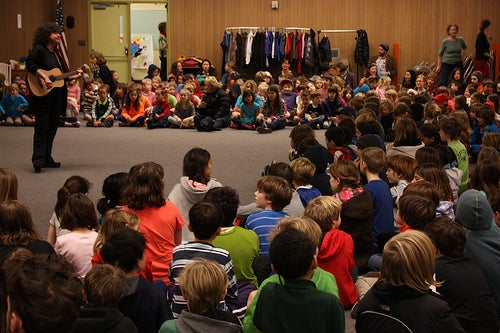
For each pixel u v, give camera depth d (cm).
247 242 382
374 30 1761
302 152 646
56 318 171
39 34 806
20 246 352
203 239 346
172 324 275
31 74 797
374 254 468
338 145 667
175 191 491
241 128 1225
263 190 433
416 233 284
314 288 276
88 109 1298
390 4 1752
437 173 484
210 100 1239
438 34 1752
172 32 1795
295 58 1706
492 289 378
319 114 1260
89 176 790
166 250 409
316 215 408
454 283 339
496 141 727
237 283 378
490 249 382
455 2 1738
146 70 1931
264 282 302
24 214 360
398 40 1761
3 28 1599
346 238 412
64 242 385
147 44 1928
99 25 1794
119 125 1260
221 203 391
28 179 773
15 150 970
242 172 824
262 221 421
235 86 1366
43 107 805
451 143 654
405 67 1764
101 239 351
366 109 948
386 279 279
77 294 179
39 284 175
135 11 1917
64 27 1788
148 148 996
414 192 424
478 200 384
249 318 294
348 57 1767
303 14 1769
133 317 294
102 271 258
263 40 1708
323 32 1753
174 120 1226
